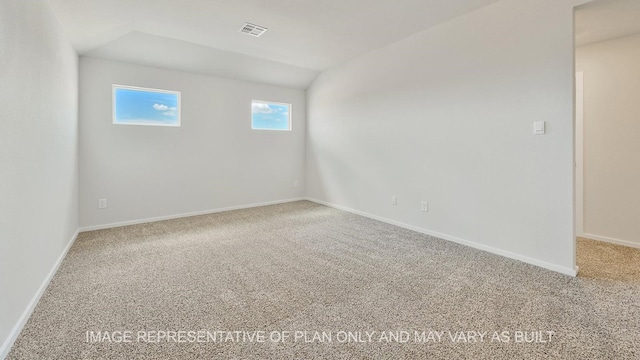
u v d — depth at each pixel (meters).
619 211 3.13
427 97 3.49
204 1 2.80
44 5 2.21
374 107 4.25
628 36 2.96
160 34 3.56
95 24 2.95
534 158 2.59
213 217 4.50
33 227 1.95
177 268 2.57
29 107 1.90
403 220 3.90
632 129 3.00
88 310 1.89
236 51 4.19
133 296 2.08
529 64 2.58
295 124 5.72
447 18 3.16
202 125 4.62
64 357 1.46
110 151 3.87
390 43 3.90
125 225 4.01
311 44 3.95
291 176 5.76
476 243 3.08
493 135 2.87
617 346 1.53
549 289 2.17
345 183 4.90
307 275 2.44
